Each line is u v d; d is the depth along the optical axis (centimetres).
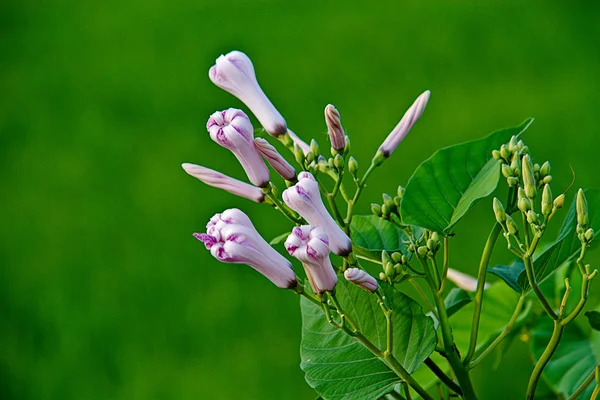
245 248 120
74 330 356
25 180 453
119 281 371
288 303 333
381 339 123
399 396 124
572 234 125
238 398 312
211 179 128
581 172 362
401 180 370
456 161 127
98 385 331
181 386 318
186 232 385
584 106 404
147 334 343
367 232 131
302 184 121
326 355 124
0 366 347
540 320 138
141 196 414
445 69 459
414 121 129
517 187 124
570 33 457
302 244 119
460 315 139
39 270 391
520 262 128
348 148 128
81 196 431
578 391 124
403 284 273
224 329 332
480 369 183
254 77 129
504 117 409
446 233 125
